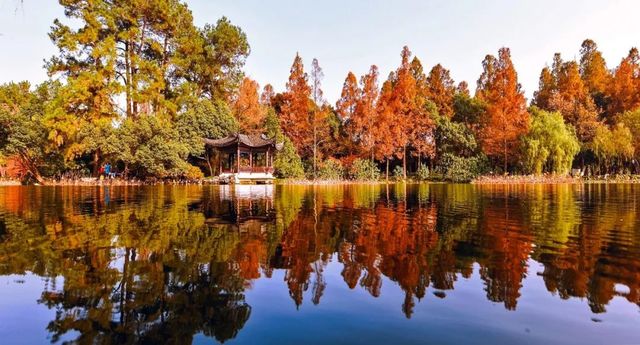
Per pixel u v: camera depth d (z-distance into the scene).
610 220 8.95
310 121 40.66
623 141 37.06
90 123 28.19
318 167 37.50
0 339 2.83
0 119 28.14
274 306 3.54
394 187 26.75
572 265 4.88
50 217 9.32
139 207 11.73
